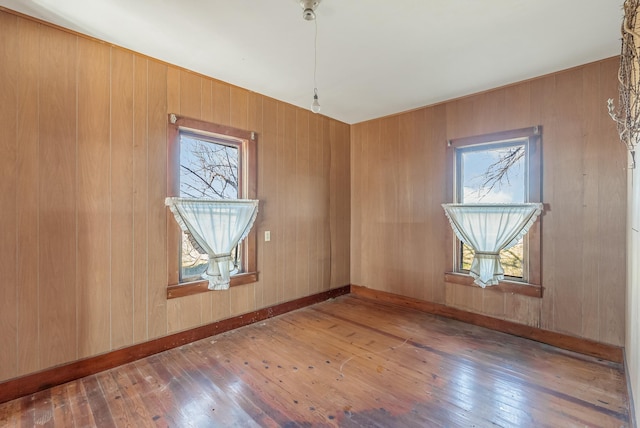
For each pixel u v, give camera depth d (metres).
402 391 2.23
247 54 2.70
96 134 2.49
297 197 4.07
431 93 3.56
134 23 2.26
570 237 2.91
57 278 2.32
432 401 2.11
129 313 2.66
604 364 2.62
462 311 3.64
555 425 1.88
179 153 2.99
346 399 2.14
